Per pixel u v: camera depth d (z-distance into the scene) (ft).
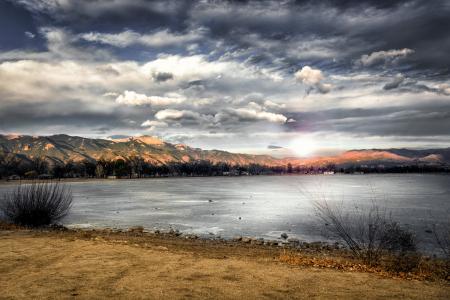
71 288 26.11
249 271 33.04
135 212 150.61
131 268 32.89
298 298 25.05
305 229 103.65
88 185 481.87
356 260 44.27
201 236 90.84
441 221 116.57
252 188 415.44
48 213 77.05
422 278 32.27
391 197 248.52
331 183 607.78
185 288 26.71
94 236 56.65
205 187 442.50
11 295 24.35
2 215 95.30
